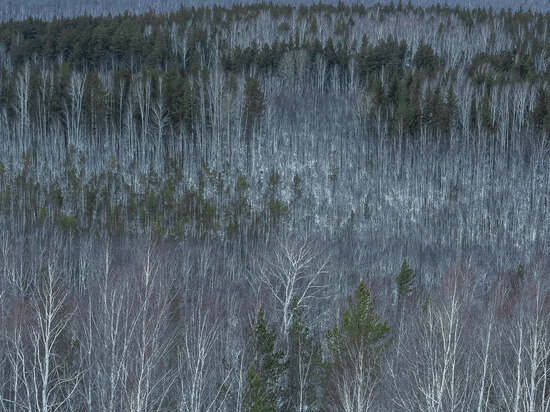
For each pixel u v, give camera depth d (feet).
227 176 322.55
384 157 339.16
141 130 360.48
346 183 324.80
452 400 80.38
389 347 104.06
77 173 315.37
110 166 328.29
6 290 156.46
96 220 265.34
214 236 252.21
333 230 282.15
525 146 346.54
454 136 356.18
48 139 349.61
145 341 99.30
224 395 98.53
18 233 223.92
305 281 151.94
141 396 87.30
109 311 117.19
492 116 361.92
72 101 356.59
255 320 115.34
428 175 331.57
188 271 177.58
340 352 91.91
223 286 181.88
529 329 97.40
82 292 172.45
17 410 99.04
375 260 230.68
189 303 145.28
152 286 130.52
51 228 233.96
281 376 103.40
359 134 364.79
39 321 99.76
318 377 101.71
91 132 352.90
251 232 259.60
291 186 318.86
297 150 349.82
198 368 94.58
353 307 96.68
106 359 101.96
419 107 362.74
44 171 315.99
